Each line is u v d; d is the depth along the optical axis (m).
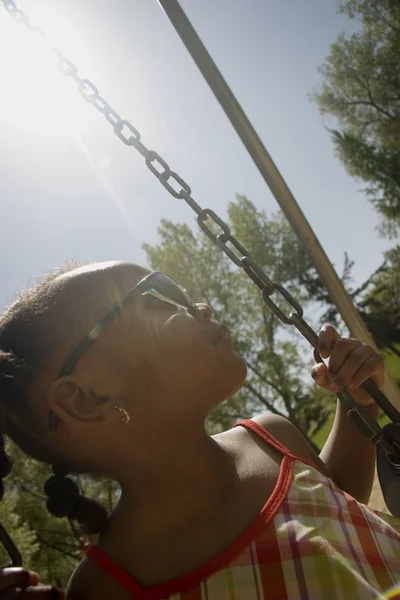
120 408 0.98
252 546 0.94
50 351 1.01
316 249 1.74
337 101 11.04
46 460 1.11
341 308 1.73
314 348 1.13
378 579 0.96
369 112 10.84
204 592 0.90
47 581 10.98
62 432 1.03
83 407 0.98
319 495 1.05
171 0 1.60
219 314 13.46
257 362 13.14
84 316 1.02
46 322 1.03
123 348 1.00
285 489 1.03
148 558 0.96
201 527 0.97
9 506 9.42
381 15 9.90
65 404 0.98
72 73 1.23
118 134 1.22
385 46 10.22
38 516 9.80
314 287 14.02
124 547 0.99
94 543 1.04
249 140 1.69
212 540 0.95
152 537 0.99
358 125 11.02
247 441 1.16
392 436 1.05
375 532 1.05
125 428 1.00
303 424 13.31
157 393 1.00
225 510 0.99
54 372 1.01
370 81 10.55
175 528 0.98
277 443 1.15
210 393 1.02
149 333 1.01
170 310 1.05
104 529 1.05
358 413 1.09
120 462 1.04
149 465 1.02
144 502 1.02
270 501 1.00
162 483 1.01
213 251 13.67
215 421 12.82
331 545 0.95
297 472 1.09
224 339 1.05
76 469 1.09
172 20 1.63
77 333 1.01
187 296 1.09
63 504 1.09
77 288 1.05
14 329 1.06
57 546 10.70
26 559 10.15
